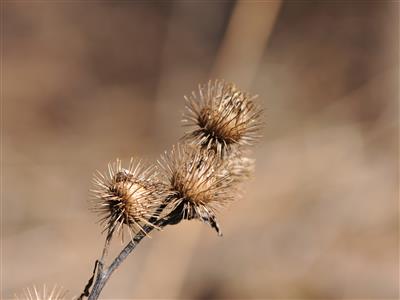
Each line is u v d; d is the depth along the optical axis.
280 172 15.73
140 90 20.27
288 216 14.79
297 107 18.55
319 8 20.61
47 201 15.10
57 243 13.86
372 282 13.67
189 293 12.84
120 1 22.06
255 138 4.93
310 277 13.65
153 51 21.19
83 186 15.86
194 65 20.78
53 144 17.34
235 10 15.47
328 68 19.78
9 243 13.71
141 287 12.09
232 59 15.29
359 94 18.14
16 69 20.09
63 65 20.62
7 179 15.48
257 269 13.61
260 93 18.73
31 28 21.23
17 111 18.45
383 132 16.78
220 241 13.90
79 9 21.84
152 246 12.72
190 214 4.62
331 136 17.11
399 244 14.53
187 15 21.55
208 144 4.79
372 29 19.70
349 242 14.53
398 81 17.69
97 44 21.20
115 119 18.88
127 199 4.47
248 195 14.90
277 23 20.28
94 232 14.08
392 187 15.57
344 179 15.69
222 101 4.88
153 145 17.88
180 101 19.53
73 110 19.17
